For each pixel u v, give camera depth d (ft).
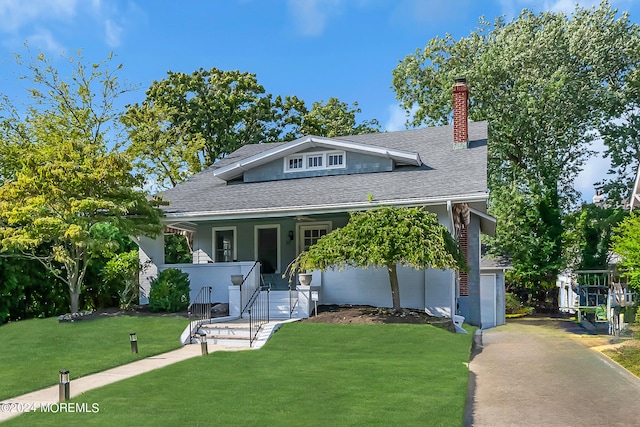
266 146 86.53
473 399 29.66
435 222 50.47
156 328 50.85
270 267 69.05
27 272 61.67
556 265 95.30
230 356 40.14
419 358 39.47
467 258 68.54
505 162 111.65
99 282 67.05
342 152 68.23
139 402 27.35
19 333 51.19
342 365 36.60
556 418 26.09
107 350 43.93
